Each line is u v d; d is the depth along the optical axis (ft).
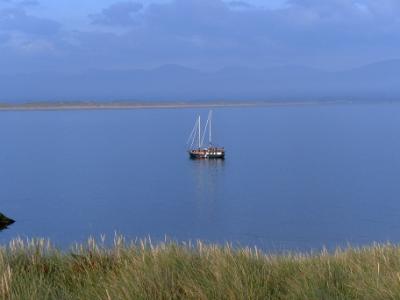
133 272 25.41
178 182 256.32
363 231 139.95
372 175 259.19
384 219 156.04
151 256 27.86
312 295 23.93
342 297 24.17
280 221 158.71
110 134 594.65
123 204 194.59
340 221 154.92
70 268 28.09
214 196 212.64
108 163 335.06
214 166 317.42
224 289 24.20
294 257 30.76
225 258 27.40
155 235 140.46
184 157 364.99
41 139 528.63
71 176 275.59
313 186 230.89
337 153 364.99
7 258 28.17
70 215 171.94
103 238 39.50
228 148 419.33
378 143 431.43
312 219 159.63
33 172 291.17
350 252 32.83
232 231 146.20
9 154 389.60
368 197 197.26
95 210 181.57
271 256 29.91
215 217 168.55
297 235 137.39
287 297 24.07
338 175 262.67
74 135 582.76
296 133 564.30
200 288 24.20
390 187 220.64
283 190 223.10
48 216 169.37
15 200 202.69
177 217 169.89
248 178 264.11
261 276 25.77
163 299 23.72
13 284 24.23
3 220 155.43
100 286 25.04
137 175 281.13
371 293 24.39
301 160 331.77
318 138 493.77
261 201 197.57
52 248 30.66
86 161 345.10
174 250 28.37
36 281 25.08
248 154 375.45
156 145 457.27
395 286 24.36
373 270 27.20
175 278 25.17
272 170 290.76
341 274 27.09
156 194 220.02
